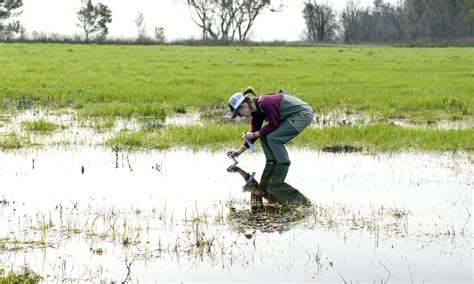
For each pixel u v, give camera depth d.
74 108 16.53
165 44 56.62
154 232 7.12
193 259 6.40
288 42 62.81
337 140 12.16
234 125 13.61
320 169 10.05
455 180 9.40
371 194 8.67
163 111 15.54
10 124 14.03
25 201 8.21
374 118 15.30
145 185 9.07
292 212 7.88
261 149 11.42
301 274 6.09
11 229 7.13
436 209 8.01
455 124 14.58
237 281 5.93
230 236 7.04
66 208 7.92
